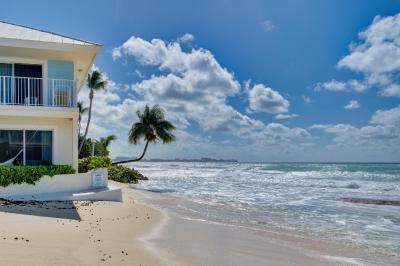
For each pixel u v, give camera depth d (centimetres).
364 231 1155
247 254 823
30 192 1438
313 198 2062
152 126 3959
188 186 3008
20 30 1834
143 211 1348
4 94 1532
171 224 1143
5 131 1596
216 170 7419
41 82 1666
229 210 1554
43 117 1628
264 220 1323
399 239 1045
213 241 931
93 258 657
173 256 744
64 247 702
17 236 750
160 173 5944
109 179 3048
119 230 958
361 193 2388
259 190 2603
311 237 1053
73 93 1664
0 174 1394
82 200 1431
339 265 780
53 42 1603
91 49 1653
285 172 6041
